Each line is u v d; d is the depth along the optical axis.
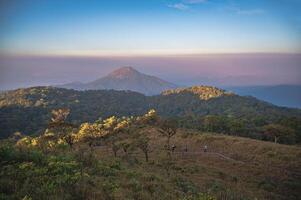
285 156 50.66
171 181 20.44
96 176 15.66
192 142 71.94
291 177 40.34
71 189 11.69
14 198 10.38
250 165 47.53
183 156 56.44
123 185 14.66
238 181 36.03
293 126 98.69
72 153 21.38
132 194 13.08
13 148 17.28
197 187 21.42
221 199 17.59
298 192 34.38
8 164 14.79
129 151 59.09
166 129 68.88
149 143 73.94
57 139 58.34
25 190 10.98
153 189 14.98
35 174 13.30
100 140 76.75
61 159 17.59
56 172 14.16
